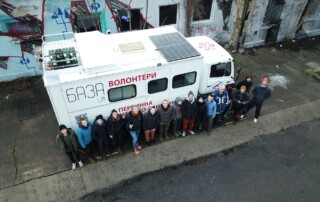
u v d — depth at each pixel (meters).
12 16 9.21
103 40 7.68
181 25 11.84
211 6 11.84
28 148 7.93
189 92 7.59
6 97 9.77
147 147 8.10
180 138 8.45
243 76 11.23
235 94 8.46
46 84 6.27
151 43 7.80
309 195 7.02
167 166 7.65
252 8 11.71
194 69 7.62
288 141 8.58
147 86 7.35
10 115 9.03
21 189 6.89
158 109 7.59
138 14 10.93
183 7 11.33
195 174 7.46
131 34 8.12
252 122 9.15
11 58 10.04
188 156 7.95
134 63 7.00
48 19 9.70
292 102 10.01
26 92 10.02
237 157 8.00
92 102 7.00
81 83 6.55
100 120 6.84
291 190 7.13
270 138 8.66
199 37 9.05
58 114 6.88
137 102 7.59
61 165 7.49
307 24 13.94
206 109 7.95
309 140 8.65
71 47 7.14
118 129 7.28
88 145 7.27
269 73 11.52
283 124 9.15
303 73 11.64
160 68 7.14
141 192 6.97
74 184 7.07
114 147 8.01
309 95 10.38
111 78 6.77
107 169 7.46
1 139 8.18
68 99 6.69
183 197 6.88
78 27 10.41
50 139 8.23
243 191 7.07
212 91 8.50
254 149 8.27
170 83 7.60
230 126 8.97
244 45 13.20
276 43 13.77
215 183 7.25
